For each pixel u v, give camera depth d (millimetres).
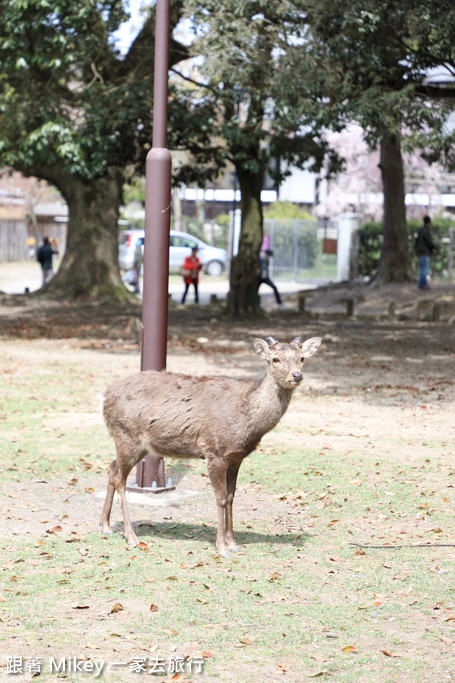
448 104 17688
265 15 18906
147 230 9219
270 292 38031
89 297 31516
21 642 5453
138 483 9164
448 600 6191
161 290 9203
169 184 9250
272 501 8906
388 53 17344
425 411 13297
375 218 50375
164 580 6555
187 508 8711
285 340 21625
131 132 22656
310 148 26156
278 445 11234
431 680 4996
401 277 32969
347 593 6328
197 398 7234
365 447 11094
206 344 21109
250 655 5309
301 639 5531
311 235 42812
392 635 5605
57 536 7641
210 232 58969
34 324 25094
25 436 11578
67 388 15055
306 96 17672
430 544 7457
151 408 7324
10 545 7340
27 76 23047
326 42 17422
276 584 6488
